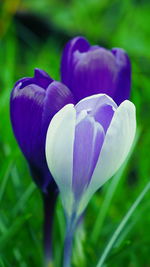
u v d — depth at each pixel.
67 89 0.31
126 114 0.30
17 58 0.83
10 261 0.43
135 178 0.60
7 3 0.75
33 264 0.44
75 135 0.30
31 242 0.44
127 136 0.30
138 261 0.47
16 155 0.46
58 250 0.44
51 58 0.69
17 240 0.44
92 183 0.31
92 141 0.30
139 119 0.58
